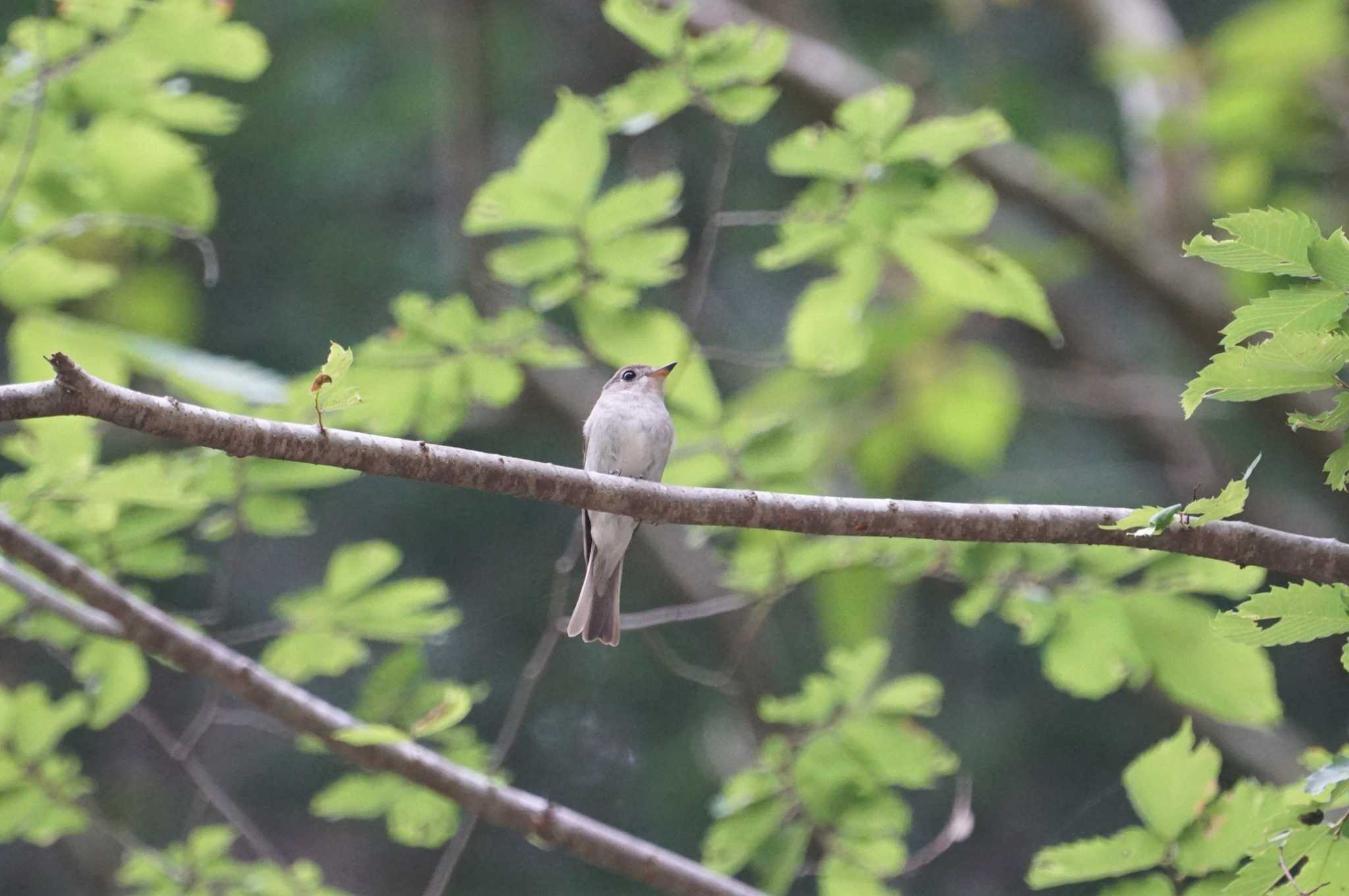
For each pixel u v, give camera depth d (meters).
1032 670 19.33
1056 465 18.80
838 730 8.75
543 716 19.17
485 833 19.95
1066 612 8.44
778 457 8.95
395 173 17.61
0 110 8.49
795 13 14.53
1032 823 19.03
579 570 19.06
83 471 7.86
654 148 16.89
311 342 17.52
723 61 7.88
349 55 16.98
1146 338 17.70
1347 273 4.79
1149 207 13.54
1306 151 13.12
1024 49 18.20
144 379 12.25
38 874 19.12
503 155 17.39
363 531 19.16
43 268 9.01
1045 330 8.48
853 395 14.27
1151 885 6.84
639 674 18.97
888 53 17.05
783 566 8.87
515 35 18.08
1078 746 19.19
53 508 8.39
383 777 9.00
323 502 19.06
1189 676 8.34
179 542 8.90
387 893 19.83
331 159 16.97
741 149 17.84
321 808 9.09
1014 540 6.38
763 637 14.55
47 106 8.54
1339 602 5.29
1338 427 5.28
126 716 19.45
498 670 19.06
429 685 8.41
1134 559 8.21
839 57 12.81
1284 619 5.39
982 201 8.07
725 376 17.77
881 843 8.62
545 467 6.13
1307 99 12.79
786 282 18.58
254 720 9.12
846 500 6.39
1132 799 6.86
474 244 12.74
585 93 18.41
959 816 8.80
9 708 8.72
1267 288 10.34
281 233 17.64
